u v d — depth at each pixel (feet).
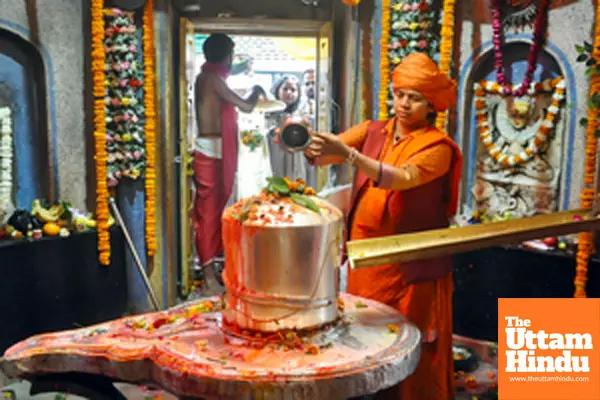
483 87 12.28
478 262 12.07
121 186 13.26
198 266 14.28
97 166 12.67
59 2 12.37
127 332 6.79
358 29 12.78
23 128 12.38
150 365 6.18
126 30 12.38
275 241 6.17
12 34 11.87
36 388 6.95
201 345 6.26
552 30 11.28
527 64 11.88
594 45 10.48
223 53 13.34
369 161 7.45
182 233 13.89
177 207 13.99
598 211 8.27
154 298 13.05
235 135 13.65
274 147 13.73
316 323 6.45
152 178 13.20
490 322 12.04
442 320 8.30
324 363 5.80
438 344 8.25
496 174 12.49
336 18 13.51
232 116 13.58
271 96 13.56
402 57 12.15
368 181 8.26
